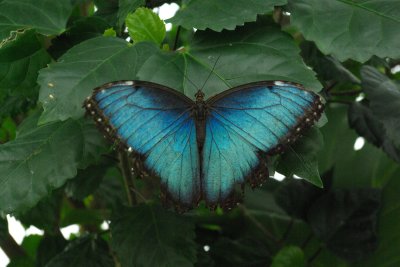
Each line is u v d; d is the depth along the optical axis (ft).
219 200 2.12
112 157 2.58
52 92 2.08
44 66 2.27
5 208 2.11
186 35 2.64
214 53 2.15
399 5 2.17
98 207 3.04
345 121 2.92
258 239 2.78
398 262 2.76
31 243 2.98
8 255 2.73
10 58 2.23
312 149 2.08
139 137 2.10
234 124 2.11
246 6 2.14
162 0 2.32
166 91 2.09
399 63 2.62
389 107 2.28
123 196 2.82
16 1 2.29
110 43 2.16
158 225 2.37
